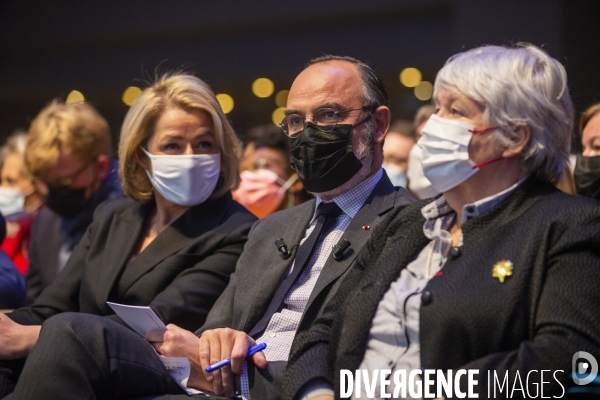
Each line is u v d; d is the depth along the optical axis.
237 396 3.51
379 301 2.94
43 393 3.09
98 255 4.64
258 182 6.01
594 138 4.23
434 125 2.91
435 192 5.75
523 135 2.83
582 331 2.47
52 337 3.18
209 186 4.50
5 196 7.18
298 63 18.00
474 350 2.61
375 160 3.89
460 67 2.90
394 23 17.03
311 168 3.74
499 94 2.80
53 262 5.74
